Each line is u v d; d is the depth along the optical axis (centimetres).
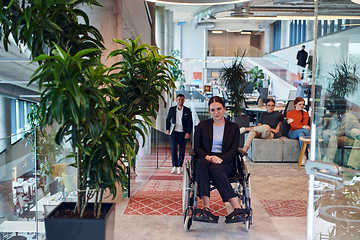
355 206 167
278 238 277
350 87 176
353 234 167
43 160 244
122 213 336
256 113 886
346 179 168
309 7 1257
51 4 170
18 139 255
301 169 550
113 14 361
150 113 262
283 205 364
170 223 309
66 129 171
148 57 250
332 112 182
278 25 2233
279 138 630
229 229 296
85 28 204
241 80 747
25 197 260
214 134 339
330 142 183
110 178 187
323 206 183
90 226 186
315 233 188
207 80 1858
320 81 184
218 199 392
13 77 567
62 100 149
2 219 250
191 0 455
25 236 257
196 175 299
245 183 299
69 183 272
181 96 565
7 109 697
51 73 156
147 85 245
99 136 178
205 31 2138
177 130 576
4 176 246
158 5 1427
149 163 609
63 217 192
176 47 2172
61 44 188
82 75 170
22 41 195
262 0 1407
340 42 179
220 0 455
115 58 364
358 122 177
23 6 179
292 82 1459
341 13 177
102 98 170
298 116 622
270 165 584
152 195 408
